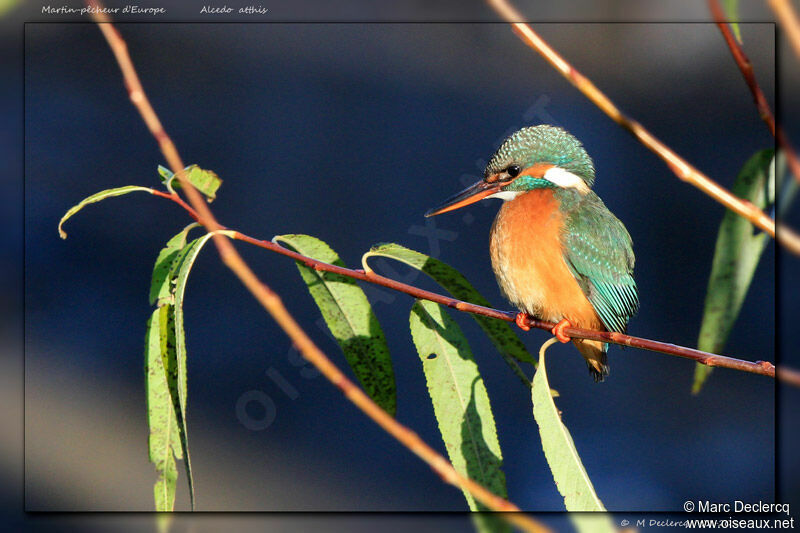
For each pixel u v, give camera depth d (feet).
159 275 14.25
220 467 34.47
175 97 49.16
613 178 48.91
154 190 14.39
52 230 41.86
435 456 7.54
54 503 32.12
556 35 54.44
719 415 37.52
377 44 53.62
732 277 10.54
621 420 37.78
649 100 51.31
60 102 46.88
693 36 52.70
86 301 39.47
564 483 13.64
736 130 49.85
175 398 13.64
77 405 35.17
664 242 46.19
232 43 52.11
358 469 34.91
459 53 52.80
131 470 33.24
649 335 42.04
